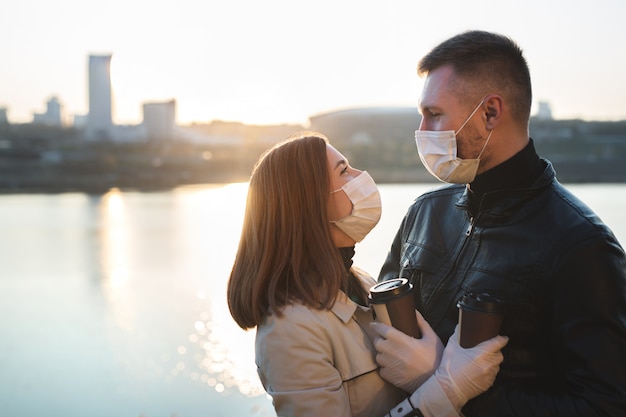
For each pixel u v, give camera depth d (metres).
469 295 1.87
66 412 10.88
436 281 2.12
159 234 45.59
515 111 1.94
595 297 1.74
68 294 24.50
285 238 1.99
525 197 1.94
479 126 1.95
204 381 12.11
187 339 16.16
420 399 1.83
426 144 2.02
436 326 2.10
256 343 2.02
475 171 1.99
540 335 1.86
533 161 1.96
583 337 1.73
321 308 1.96
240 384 11.91
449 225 2.18
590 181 50.47
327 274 1.98
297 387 1.90
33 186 94.06
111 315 19.67
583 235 1.79
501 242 1.95
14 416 10.73
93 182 102.75
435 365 1.89
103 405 11.12
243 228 2.09
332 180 2.06
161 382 12.15
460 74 1.95
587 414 1.68
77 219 58.00
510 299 1.88
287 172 2.01
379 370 2.02
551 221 1.87
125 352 14.98
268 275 2.00
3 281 27.97
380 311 1.96
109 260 33.19
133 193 93.00
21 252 37.75
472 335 1.83
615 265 1.77
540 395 1.79
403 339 1.91
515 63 1.94
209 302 21.89
